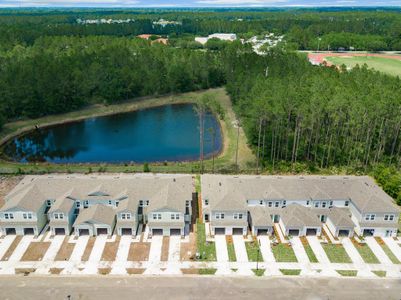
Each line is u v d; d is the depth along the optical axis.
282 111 90.00
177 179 75.69
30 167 96.44
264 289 54.47
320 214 70.69
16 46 184.62
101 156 107.69
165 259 60.62
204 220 71.12
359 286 55.22
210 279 56.38
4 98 128.00
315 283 55.75
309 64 153.12
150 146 114.88
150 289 54.28
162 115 146.25
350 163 94.81
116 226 66.75
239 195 70.06
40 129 129.62
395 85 112.19
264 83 113.12
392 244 65.19
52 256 60.88
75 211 70.19
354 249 63.69
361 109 86.31
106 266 58.84
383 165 89.56
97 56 168.25
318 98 89.31
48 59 156.00
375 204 67.31
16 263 59.19
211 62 179.12
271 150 94.50
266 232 68.00
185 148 112.50
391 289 54.78
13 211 64.94
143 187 72.19
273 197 70.62
